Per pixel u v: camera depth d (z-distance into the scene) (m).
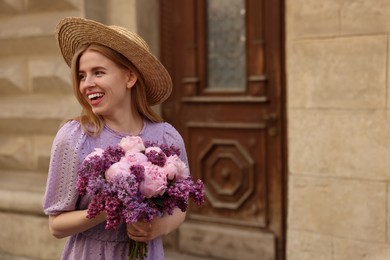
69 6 3.93
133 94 1.92
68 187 1.76
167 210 1.62
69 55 1.93
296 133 3.34
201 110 4.03
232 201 3.96
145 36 3.97
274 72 3.70
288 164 3.43
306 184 3.34
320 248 3.33
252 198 3.87
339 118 3.19
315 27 3.21
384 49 3.02
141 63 1.83
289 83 3.34
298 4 3.25
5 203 4.17
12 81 4.20
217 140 3.97
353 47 3.10
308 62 3.25
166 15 4.09
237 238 3.91
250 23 3.77
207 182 4.05
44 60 4.08
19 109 4.20
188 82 4.05
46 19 4.05
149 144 1.77
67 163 1.76
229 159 3.94
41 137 4.20
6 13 4.26
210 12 3.97
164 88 1.95
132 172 1.56
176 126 4.15
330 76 3.19
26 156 4.27
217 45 3.96
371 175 3.13
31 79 4.15
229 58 3.92
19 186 4.20
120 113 1.85
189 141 4.09
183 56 4.07
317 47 3.21
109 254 1.83
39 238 4.09
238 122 3.87
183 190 1.62
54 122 4.07
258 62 3.75
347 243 3.24
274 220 3.79
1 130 4.39
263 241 3.81
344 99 3.16
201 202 1.69
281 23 3.65
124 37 1.74
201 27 3.98
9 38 4.18
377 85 3.06
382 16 3.01
